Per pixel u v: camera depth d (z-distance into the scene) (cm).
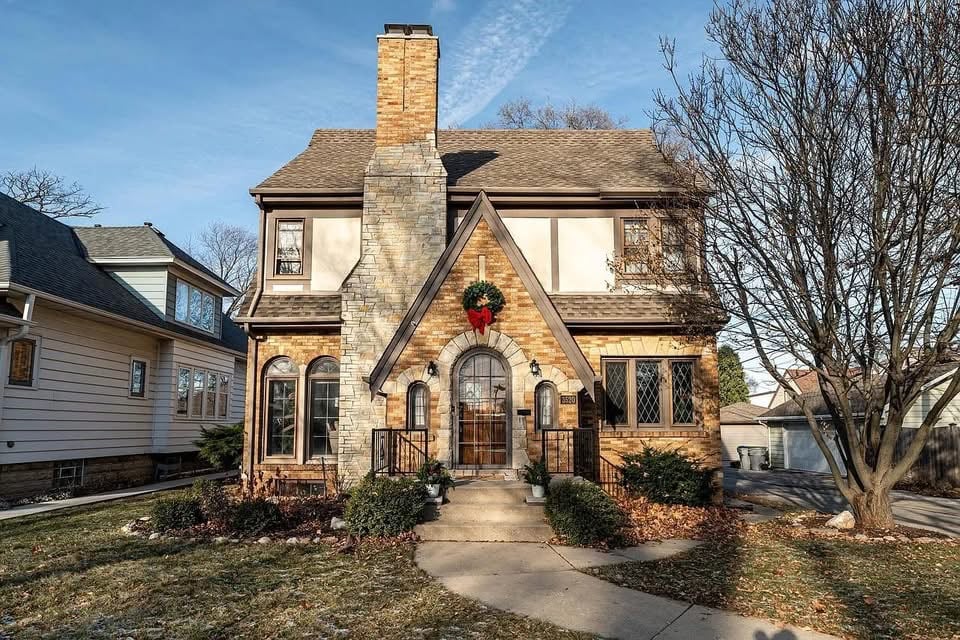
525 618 651
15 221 1791
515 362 1280
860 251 1041
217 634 608
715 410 1434
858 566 860
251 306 1460
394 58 1499
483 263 1309
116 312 1755
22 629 621
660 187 1429
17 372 1491
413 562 864
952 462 1970
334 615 656
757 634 612
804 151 1035
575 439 1235
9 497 1466
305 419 1448
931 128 968
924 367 1038
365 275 1419
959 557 917
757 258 1102
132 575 791
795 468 3086
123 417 1894
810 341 1136
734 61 1111
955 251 955
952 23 954
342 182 1525
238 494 1348
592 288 1491
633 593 733
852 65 1020
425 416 1294
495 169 1625
